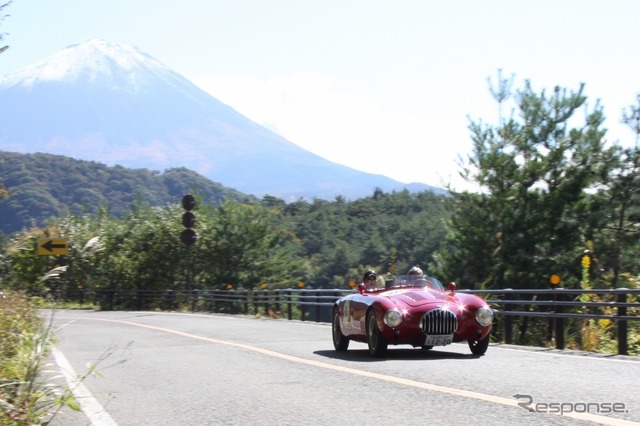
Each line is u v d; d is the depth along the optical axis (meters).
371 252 105.62
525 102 29.12
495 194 29.11
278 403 7.32
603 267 27.53
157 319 26.83
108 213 56.69
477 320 11.00
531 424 5.73
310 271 108.38
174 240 48.75
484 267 28.39
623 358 10.66
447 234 30.27
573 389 7.46
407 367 9.70
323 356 11.67
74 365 11.82
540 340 22.62
